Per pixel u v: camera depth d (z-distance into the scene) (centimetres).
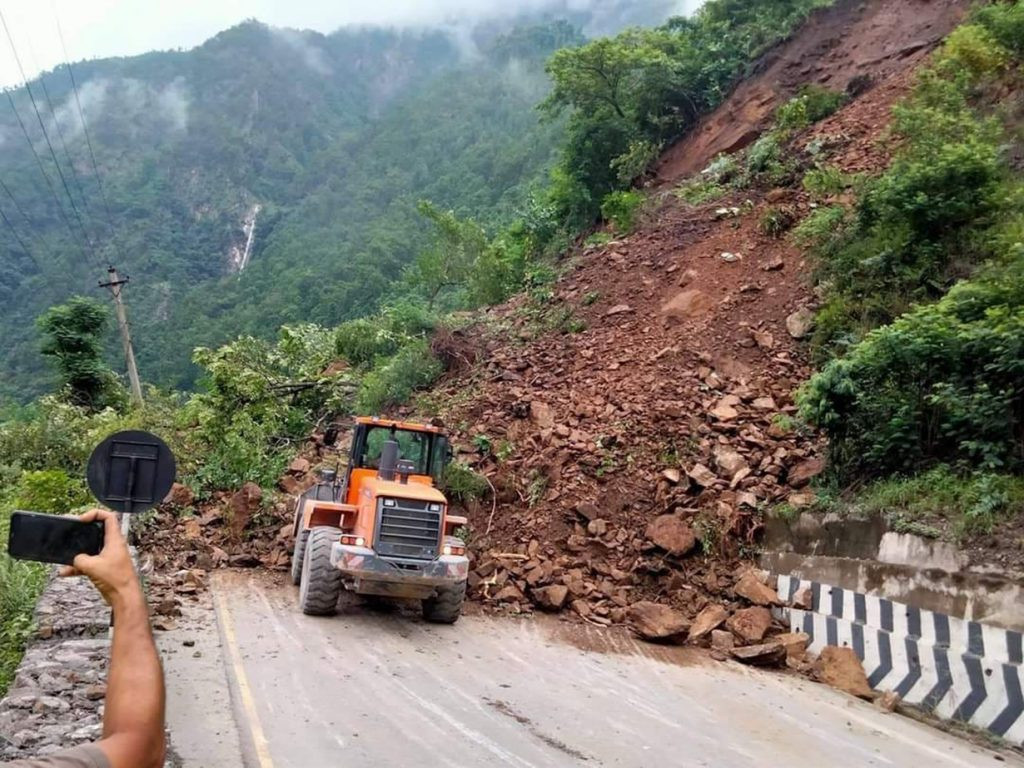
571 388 1456
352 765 528
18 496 1277
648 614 945
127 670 183
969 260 1149
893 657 791
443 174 9456
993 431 849
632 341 1541
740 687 782
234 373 1549
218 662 728
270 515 1222
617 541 1079
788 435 1155
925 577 790
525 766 550
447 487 1198
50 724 491
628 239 1958
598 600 1014
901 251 1244
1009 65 1489
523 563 1075
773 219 1638
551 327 1739
